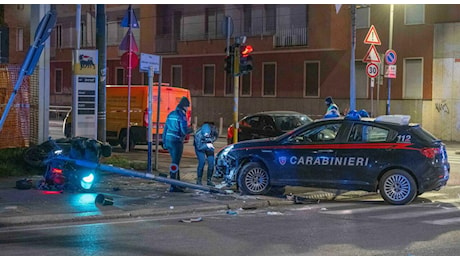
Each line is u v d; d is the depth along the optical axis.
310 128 11.28
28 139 13.46
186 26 38.94
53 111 35.88
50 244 7.35
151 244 7.38
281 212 9.98
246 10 36.09
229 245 7.35
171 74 39.97
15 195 10.37
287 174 11.24
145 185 12.15
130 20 18.09
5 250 7.02
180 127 11.55
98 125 15.88
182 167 15.75
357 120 11.02
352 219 9.26
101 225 8.61
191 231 8.23
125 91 20.08
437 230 8.35
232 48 15.14
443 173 10.75
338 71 32.88
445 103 29.81
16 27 14.94
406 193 10.69
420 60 30.47
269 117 18.14
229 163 11.77
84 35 41.97
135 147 21.80
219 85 37.59
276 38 34.16
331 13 31.95
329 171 10.98
